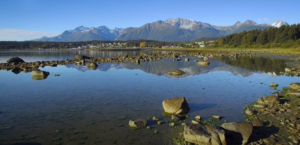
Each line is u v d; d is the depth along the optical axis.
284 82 24.62
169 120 13.01
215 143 9.38
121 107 15.63
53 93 20.08
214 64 46.25
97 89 21.55
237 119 12.95
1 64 47.22
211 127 10.24
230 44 146.88
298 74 29.33
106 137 10.85
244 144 9.77
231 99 17.55
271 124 12.02
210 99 17.59
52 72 34.66
